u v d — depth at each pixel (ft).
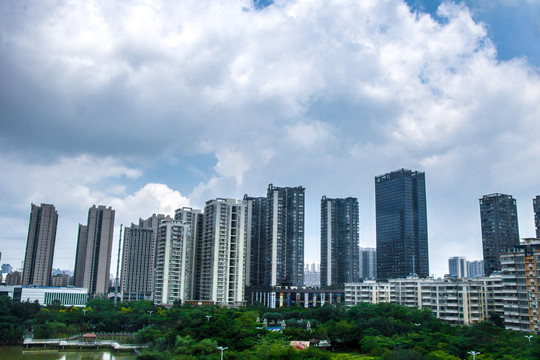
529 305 648.38
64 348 650.43
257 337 554.05
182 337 545.44
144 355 493.77
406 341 540.52
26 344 654.53
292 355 449.06
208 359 440.86
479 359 442.09
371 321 646.74
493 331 565.12
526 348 473.67
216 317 622.95
